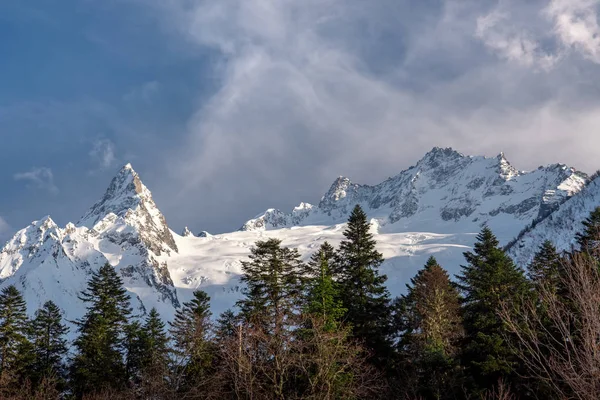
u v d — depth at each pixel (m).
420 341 45.19
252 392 30.06
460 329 48.53
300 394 30.84
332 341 32.97
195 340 40.88
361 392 34.66
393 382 40.47
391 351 44.81
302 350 32.69
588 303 14.17
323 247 46.09
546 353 28.53
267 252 44.31
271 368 31.20
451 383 36.06
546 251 49.59
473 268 45.03
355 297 45.00
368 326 44.06
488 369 37.19
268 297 42.91
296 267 44.97
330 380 30.42
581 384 13.62
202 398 35.56
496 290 40.12
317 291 39.06
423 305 49.53
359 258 46.16
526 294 38.38
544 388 22.86
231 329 45.97
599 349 13.59
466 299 43.97
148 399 38.16
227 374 34.31
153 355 48.59
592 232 44.59
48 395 51.50
